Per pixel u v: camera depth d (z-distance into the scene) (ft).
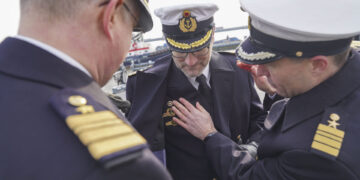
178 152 5.84
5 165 1.41
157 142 5.57
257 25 3.10
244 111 5.99
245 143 6.32
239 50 3.68
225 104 5.74
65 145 1.45
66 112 1.59
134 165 1.52
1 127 1.49
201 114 5.20
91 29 1.95
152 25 2.76
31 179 1.37
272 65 3.21
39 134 1.47
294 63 3.00
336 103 3.05
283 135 3.34
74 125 1.53
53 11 1.83
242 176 3.89
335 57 2.95
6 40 1.90
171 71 5.83
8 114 1.53
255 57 3.22
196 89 5.64
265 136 3.92
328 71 3.07
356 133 2.74
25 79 1.69
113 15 2.07
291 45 2.85
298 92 3.34
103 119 1.73
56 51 1.85
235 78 5.96
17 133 1.47
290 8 2.86
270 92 5.95
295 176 3.08
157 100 5.62
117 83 39.04
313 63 2.95
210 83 5.82
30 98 1.60
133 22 2.42
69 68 1.87
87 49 1.98
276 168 3.34
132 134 1.68
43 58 1.77
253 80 6.48
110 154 1.40
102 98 2.06
